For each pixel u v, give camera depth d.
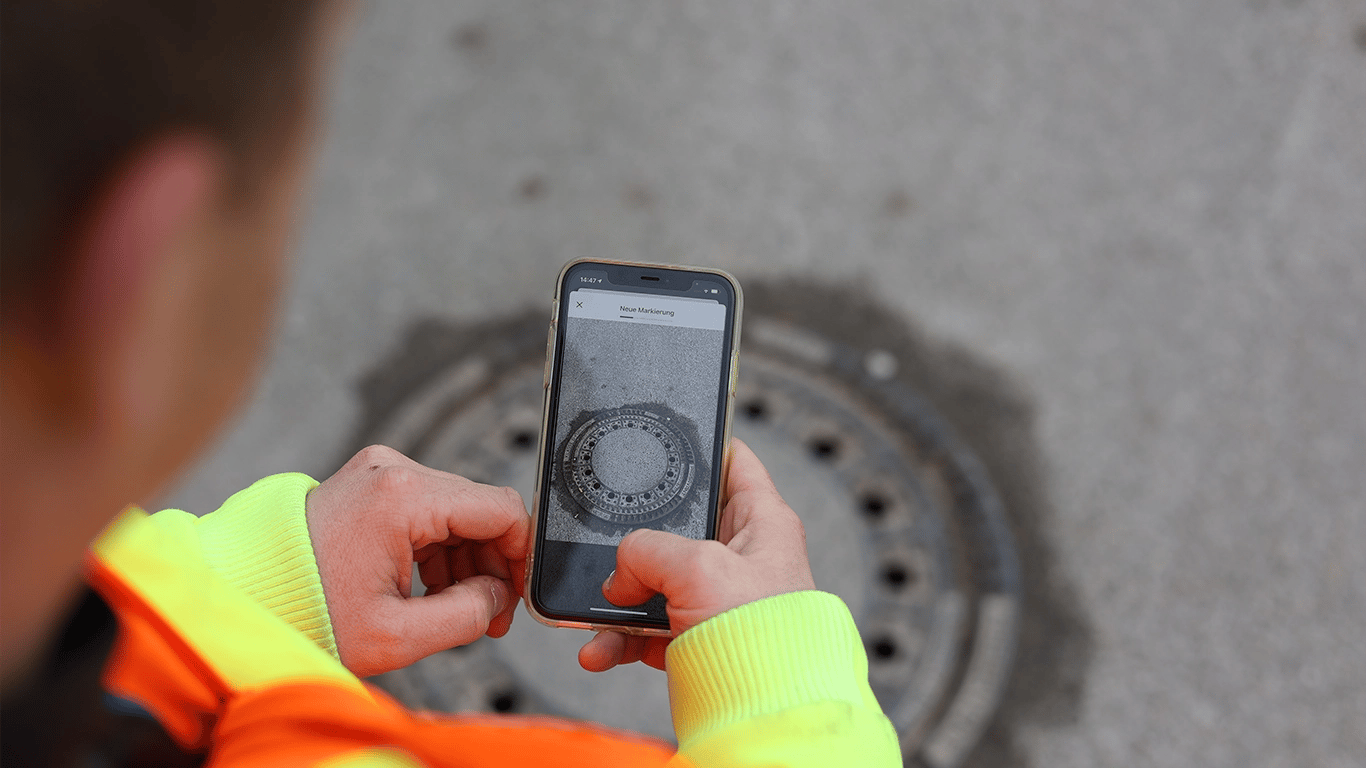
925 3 3.94
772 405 3.46
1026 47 3.87
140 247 0.38
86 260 0.37
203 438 0.52
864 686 1.07
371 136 3.74
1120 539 3.23
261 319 0.51
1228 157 3.69
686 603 1.22
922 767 3.05
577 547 1.58
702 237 3.61
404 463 1.42
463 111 3.79
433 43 3.88
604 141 3.74
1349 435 3.31
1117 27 3.89
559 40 3.89
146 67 0.36
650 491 1.60
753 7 3.94
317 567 1.25
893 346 3.50
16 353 0.37
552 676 3.12
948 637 3.19
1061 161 3.69
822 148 3.73
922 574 3.26
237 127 0.41
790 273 3.57
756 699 1.02
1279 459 3.29
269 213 0.47
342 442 3.39
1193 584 3.17
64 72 0.34
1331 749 3.01
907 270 3.56
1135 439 3.33
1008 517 3.28
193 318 0.44
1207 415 3.34
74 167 0.36
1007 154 3.71
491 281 3.57
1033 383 3.42
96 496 0.45
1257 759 3.00
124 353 0.41
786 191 3.66
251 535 1.26
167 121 0.37
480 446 3.41
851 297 3.54
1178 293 3.49
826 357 3.49
